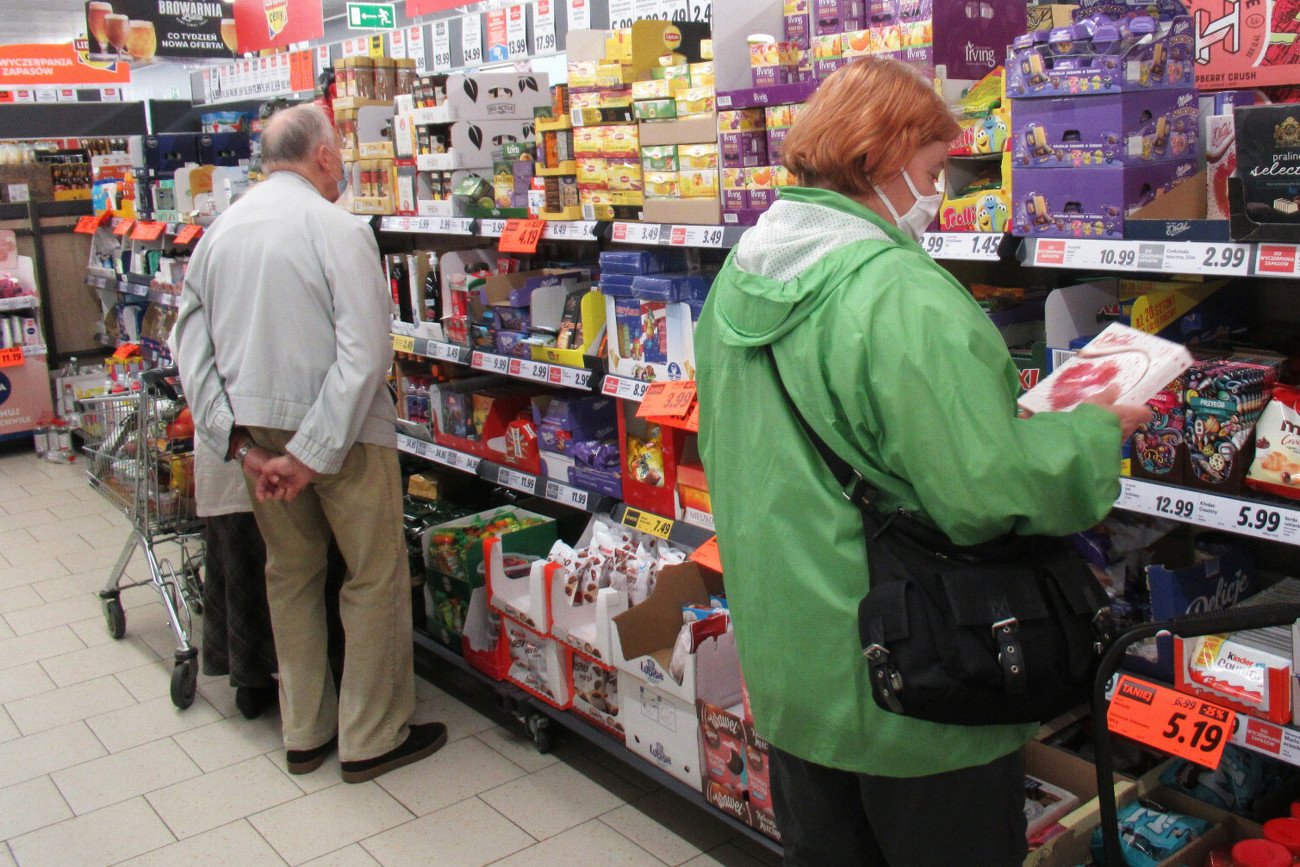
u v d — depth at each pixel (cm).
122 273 679
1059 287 269
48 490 649
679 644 273
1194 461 204
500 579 338
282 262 297
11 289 704
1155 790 247
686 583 289
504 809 314
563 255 429
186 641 385
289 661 337
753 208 269
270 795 329
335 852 298
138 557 533
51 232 747
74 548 550
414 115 397
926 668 149
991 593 149
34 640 445
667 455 307
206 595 381
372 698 331
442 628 384
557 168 332
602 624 292
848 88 161
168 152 622
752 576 165
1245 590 237
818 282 153
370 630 326
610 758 341
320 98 458
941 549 153
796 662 161
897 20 237
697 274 303
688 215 287
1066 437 146
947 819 164
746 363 166
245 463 311
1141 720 211
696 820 305
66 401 699
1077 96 202
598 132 312
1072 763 242
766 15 279
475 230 368
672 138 286
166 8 776
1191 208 210
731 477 170
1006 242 218
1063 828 222
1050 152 208
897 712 152
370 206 431
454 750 349
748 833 265
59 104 789
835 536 157
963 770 162
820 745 162
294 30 684
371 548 321
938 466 142
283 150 313
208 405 312
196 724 374
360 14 623
